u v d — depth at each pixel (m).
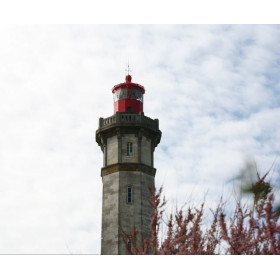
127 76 54.38
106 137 49.84
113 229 44.28
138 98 52.06
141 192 46.34
